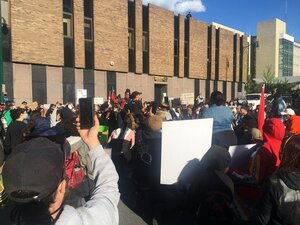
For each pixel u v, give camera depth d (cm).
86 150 320
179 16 3441
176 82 3466
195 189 316
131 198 532
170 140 401
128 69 2862
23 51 2053
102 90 2647
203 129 406
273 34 8631
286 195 226
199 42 3738
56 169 126
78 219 130
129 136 596
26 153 124
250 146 433
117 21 2708
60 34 2262
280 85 3803
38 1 2117
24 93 2095
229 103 1969
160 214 401
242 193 385
